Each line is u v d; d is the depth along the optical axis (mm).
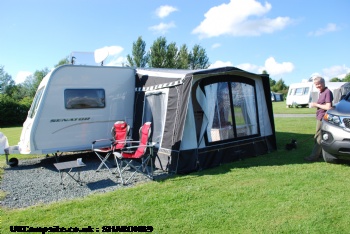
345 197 3715
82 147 6898
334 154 5039
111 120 7250
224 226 3098
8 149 6566
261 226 3051
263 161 6016
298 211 3363
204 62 33312
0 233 3145
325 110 5512
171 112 5781
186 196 4023
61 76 6629
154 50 30234
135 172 5168
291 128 11156
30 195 4465
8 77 49469
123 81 7410
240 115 6586
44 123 6449
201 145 5715
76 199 4180
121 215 3496
